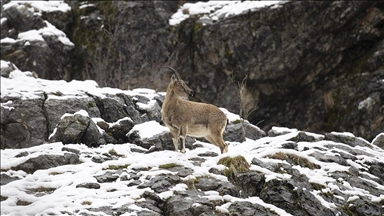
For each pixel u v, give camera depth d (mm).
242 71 73250
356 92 71438
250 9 74062
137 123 48000
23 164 38156
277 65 72875
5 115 44031
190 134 40562
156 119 49281
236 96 73438
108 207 31484
